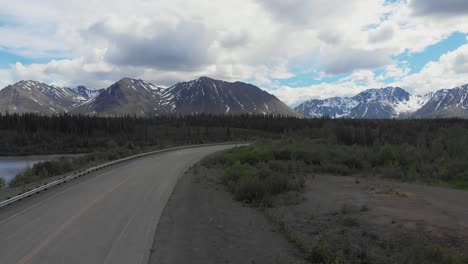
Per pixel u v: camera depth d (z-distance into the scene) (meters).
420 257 6.33
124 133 91.56
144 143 70.25
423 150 24.27
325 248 6.88
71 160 29.78
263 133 106.94
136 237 8.04
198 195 13.90
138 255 6.86
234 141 76.94
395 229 8.07
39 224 9.18
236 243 7.78
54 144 77.31
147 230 8.62
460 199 11.84
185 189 15.41
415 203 10.95
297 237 7.78
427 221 8.55
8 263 6.42
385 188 14.32
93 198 13.08
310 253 6.97
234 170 17.39
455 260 6.05
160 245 7.52
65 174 21.58
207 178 19.00
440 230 7.81
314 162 24.48
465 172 17.20
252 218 10.17
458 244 7.05
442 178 17.19
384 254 6.77
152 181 18.06
